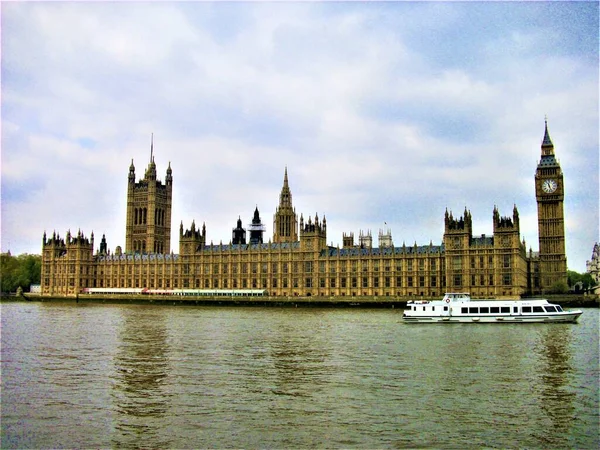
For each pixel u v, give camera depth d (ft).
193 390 247.29
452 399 231.50
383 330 465.47
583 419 206.90
